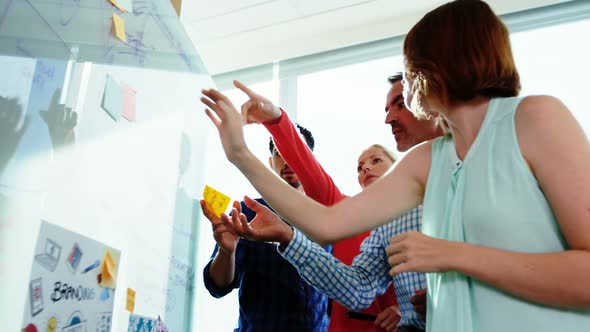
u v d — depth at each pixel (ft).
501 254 1.87
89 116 2.88
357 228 2.52
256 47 9.36
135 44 3.59
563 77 7.69
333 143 8.68
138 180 3.49
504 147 2.07
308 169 4.40
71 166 2.66
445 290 2.10
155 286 3.72
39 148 2.40
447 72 2.24
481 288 1.98
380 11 8.40
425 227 2.37
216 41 9.23
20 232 2.24
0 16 2.20
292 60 9.62
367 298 3.53
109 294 3.00
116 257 3.10
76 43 2.80
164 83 4.09
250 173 2.77
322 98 9.21
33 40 2.42
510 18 8.31
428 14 2.45
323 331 4.88
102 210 2.96
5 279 2.14
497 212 1.97
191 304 4.55
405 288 3.41
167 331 3.94
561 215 1.84
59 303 2.49
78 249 2.68
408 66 2.42
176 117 4.31
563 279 1.73
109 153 3.09
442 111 2.35
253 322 4.67
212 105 2.88
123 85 3.35
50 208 2.46
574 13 8.02
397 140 4.73
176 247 4.18
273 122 3.89
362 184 5.46
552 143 1.91
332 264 3.49
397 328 3.51
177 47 4.49
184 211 4.42
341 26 8.78
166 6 4.33
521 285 1.81
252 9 8.47
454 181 2.25
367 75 9.09
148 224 3.63
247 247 4.96
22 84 2.31
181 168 4.37
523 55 8.04
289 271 4.85
